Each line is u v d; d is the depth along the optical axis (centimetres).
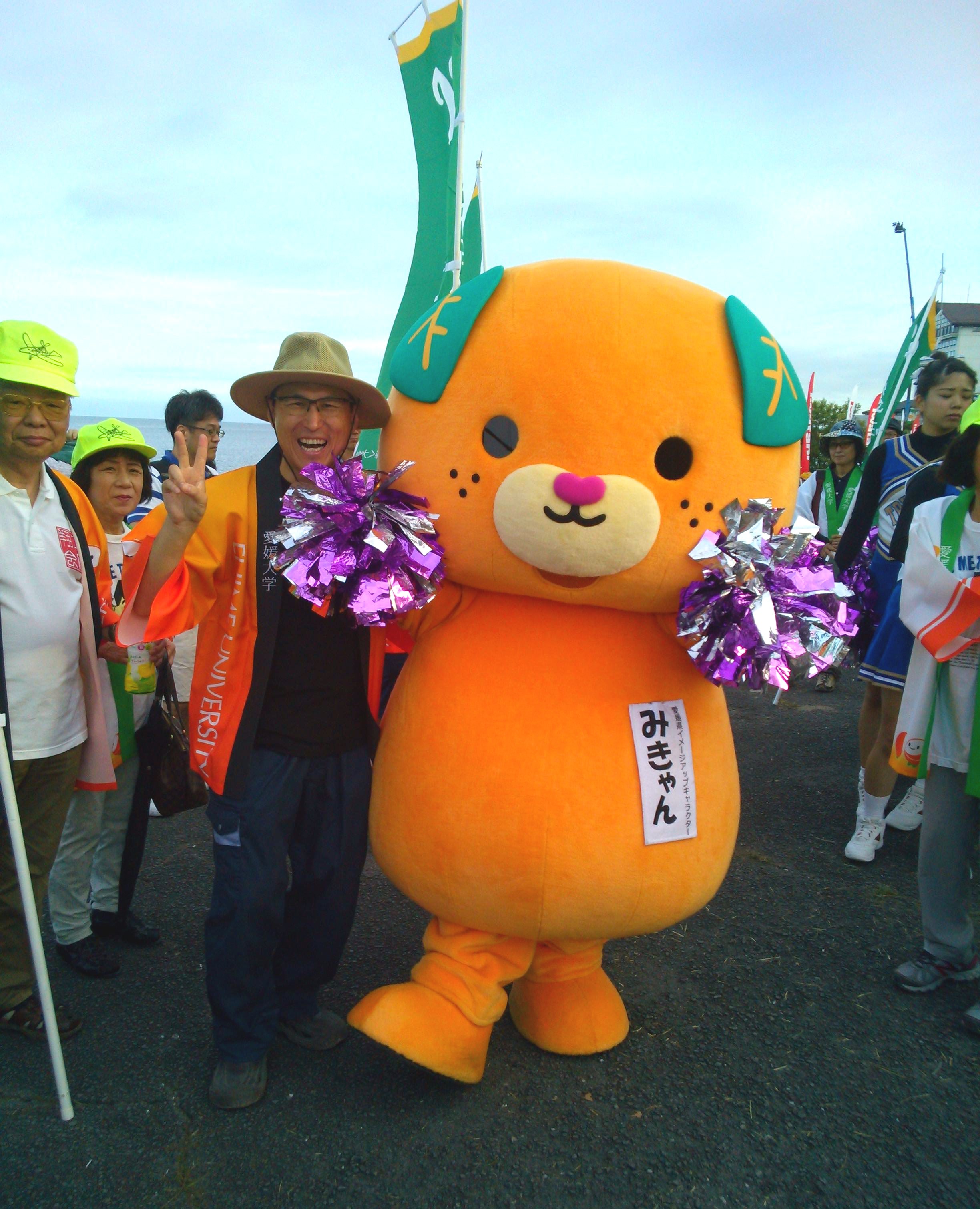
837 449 630
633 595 208
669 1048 258
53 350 239
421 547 205
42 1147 215
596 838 206
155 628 210
